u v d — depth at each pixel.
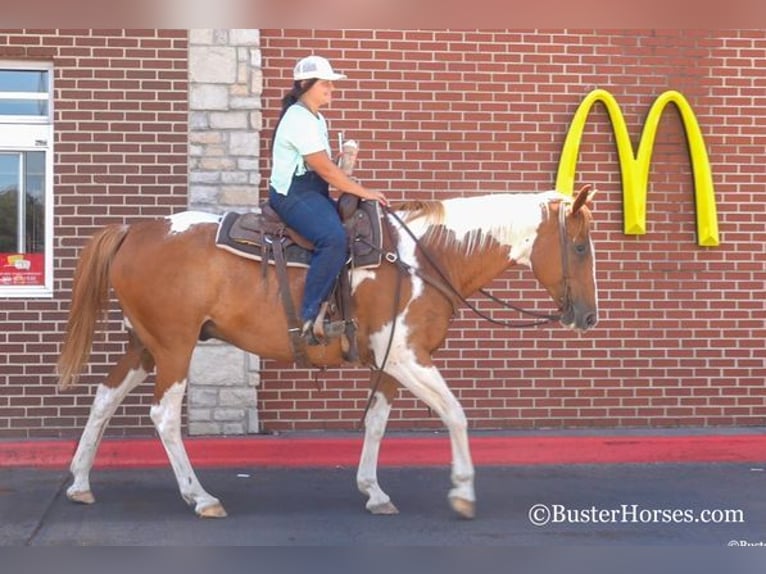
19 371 9.02
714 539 6.77
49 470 8.55
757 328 9.77
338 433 9.23
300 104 6.78
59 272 9.04
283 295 6.73
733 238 9.75
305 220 6.65
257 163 9.16
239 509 7.41
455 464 6.94
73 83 9.03
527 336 9.52
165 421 6.96
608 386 9.61
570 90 9.55
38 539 6.61
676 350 9.69
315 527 6.95
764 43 9.73
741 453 9.15
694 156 9.55
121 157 9.08
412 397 9.37
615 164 9.61
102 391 7.40
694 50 9.68
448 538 6.72
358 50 9.35
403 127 9.40
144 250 6.89
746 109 9.74
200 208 9.10
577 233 6.97
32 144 9.12
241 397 9.13
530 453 8.98
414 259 6.85
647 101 9.65
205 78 9.10
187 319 6.84
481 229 6.97
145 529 6.85
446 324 6.92
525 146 9.52
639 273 9.65
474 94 9.45
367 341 6.85
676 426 9.70
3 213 9.15
